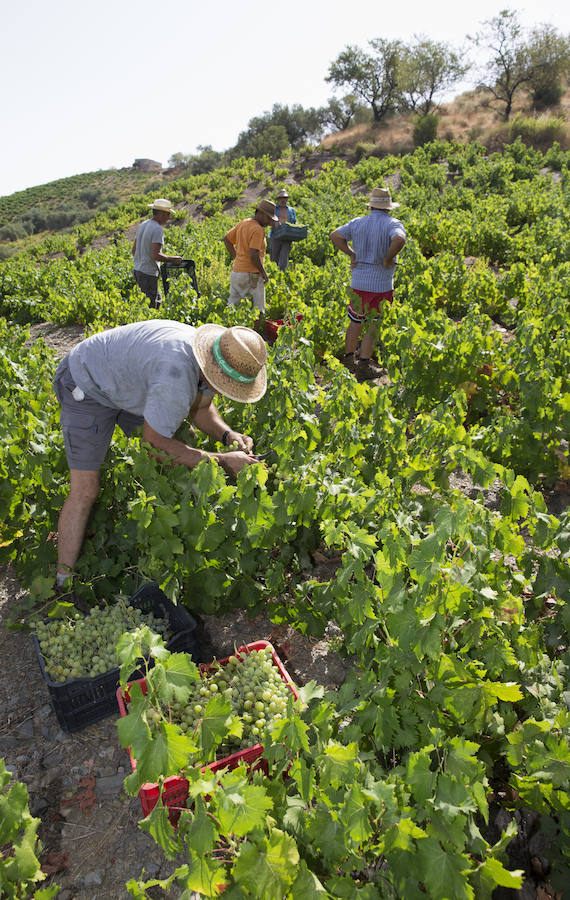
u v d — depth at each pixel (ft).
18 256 109.91
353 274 22.52
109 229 115.75
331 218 62.80
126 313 32.76
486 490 15.79
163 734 5.60
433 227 46.42
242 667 9.02
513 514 9.91
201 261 45.29
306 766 6.75
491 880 5.94
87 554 11.06
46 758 9.09
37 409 14.01
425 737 7.48
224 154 214.69
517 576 9.48
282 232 34.37
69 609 10.10
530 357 17.46
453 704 7.29
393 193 81.25
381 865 6.82
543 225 48.39
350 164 140.67
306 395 14.74
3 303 43.04
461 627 8.11
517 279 30.48
